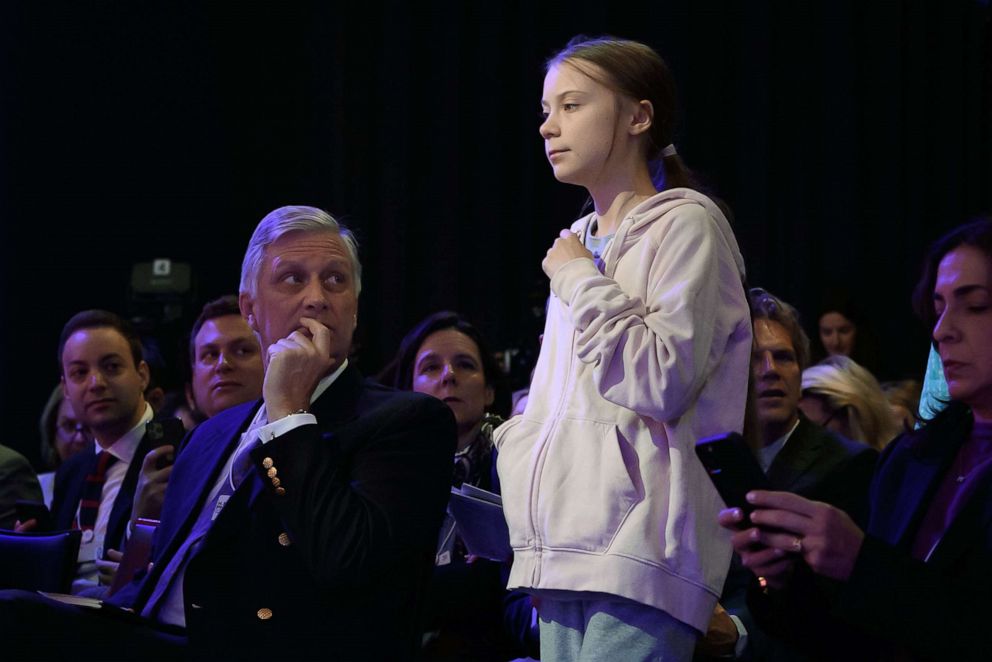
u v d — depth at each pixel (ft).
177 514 18.40
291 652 15.65
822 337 39.24
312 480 15.48
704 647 19.27
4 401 44.98
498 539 17.54
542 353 15.48
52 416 36.01
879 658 14.98
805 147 44.91
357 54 45.55
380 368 43.75
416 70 45.06
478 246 44.50
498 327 44.19
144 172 46.88
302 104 46.60
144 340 31.14
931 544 15.12
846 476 22.35
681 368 13.47
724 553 14.14
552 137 15.48
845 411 28.27
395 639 16.03
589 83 15.30
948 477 15.51
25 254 45.60
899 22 45.44
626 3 44.65
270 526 16.05
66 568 20.98
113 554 23.20
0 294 45.09
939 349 15.40
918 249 45.39
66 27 46.16
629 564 13.41
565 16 44.47
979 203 46.16
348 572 15.17
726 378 14.40
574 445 14.20
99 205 46.50
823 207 44.98
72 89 46.26
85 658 16.67
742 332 14.56
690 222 14.34
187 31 47.11
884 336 45.09
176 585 17.71
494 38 44.60
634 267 14.49
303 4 46.75
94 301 46.32
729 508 13.17
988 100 46.73
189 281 41.78
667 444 14.05
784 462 22.81
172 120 47.03
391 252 44.34
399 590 16.11
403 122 44.60
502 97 44.65
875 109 45.50
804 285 44.50
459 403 24.57
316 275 17.07
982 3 46.50
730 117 44.80
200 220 47.01
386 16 44.86
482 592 22.04
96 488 27.32
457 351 24.85
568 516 13.83
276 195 46.62
